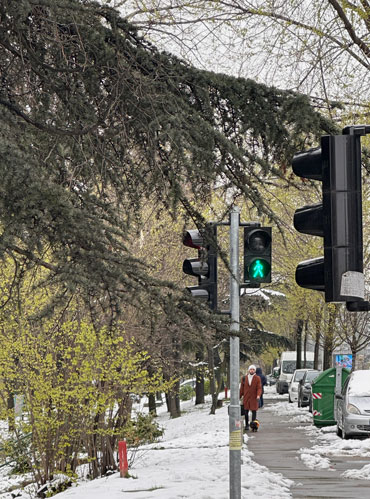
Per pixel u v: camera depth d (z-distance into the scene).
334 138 6.72
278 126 10.24
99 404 19.34
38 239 8.44
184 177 9.63
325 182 6.71
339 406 25.11
